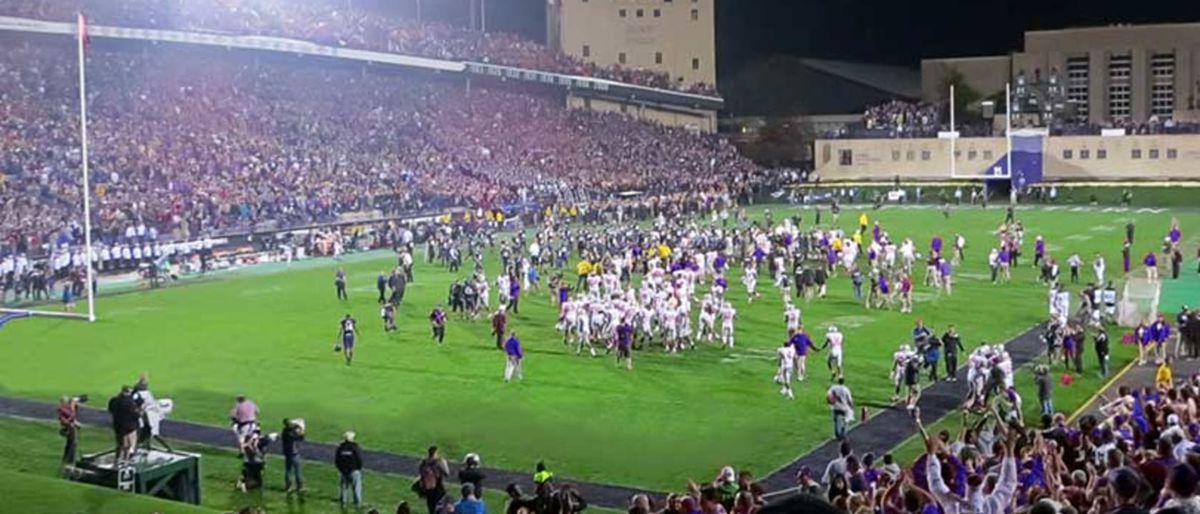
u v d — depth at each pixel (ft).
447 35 336.29
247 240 215.72
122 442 75.66
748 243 200.75
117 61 250.98
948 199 321.32
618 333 121.29
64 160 209.05
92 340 136.77
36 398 107.55
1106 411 81.87
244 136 250.16
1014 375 116.06
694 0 398.01
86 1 245.04
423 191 258.37
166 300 168.14
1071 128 337.72
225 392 110.32
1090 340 131.64
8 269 170.40
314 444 93.56
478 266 168.76
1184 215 272.72
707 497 54.03
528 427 97.55
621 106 371.97
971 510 40.98
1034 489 44.86
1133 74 380.99
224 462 88.28
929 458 43.06
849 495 49.62
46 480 70.64
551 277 175.83
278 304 163.84
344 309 158.81
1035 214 282.36
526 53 347.97
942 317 148.97
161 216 204.33
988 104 376.89
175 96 251.60
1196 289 164.45
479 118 316.40
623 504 78.43
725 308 131.13
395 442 93.81
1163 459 45.01
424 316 152.76
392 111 296.92
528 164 300.81
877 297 162.40
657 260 170.81
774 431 96.07
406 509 54.34
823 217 282.77
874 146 350.43
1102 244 220.84
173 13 259.60
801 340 114.42
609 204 279.49
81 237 189.88
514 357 114.21
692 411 102.58
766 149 387.34
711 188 316.60
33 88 226.99
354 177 253.65
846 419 93.15
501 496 79.97
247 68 279.69
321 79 295.28
